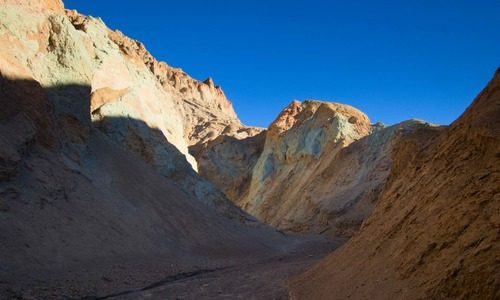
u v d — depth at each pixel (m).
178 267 17.73
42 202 15.96
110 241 17.36
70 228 16.03
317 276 12.34
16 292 10.48
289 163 69.50
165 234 22.33
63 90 22.91
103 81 31.77
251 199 70.31
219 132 93.31
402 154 19.28
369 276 8.71
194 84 111.44
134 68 39.31
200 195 33.59
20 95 18.62
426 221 8.00
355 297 8.36
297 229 51.28
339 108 68.88
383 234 9.95
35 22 22.33
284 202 62.00
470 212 6.71
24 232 13.84
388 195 12.45
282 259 24.31
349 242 12.61
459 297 5.56
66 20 24.25
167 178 31.38
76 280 12.62
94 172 21.83
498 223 5.86
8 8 21.25
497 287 4.97
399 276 7.45
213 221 29.72
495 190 6.54
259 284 13.95
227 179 79.56
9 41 20.45
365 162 52.31
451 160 8.99
